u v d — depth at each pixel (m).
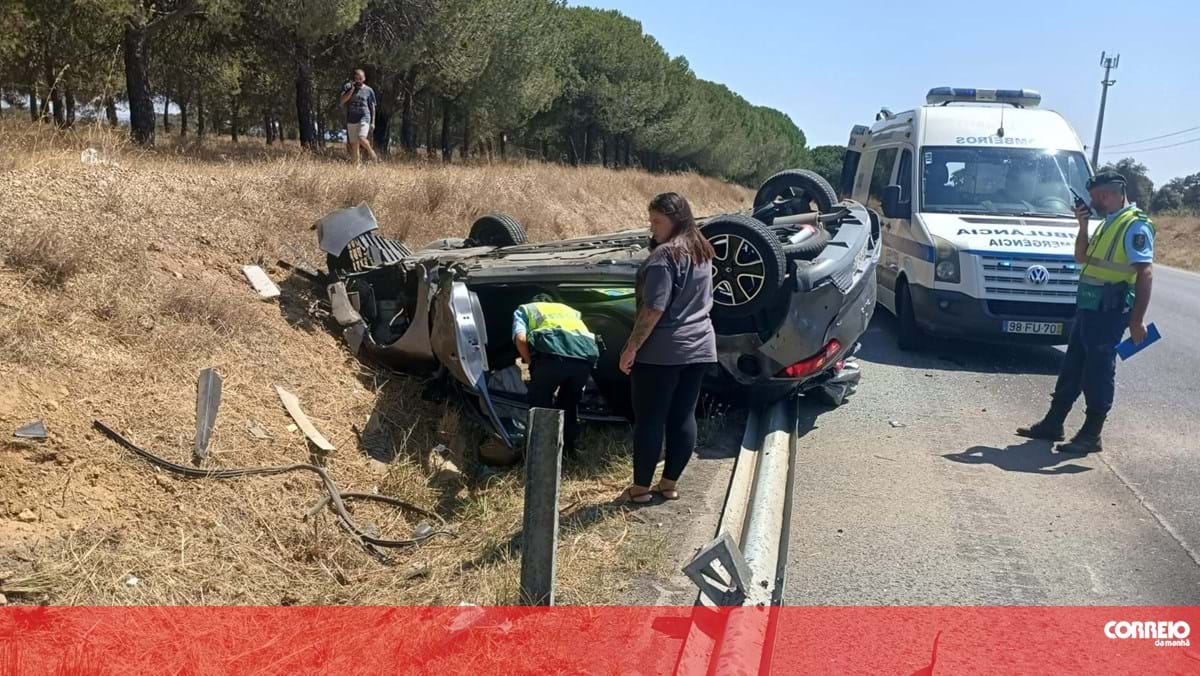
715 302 6.11
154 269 5.86
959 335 9.01
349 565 4.25
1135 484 5.59
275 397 5.23
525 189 15.23
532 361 5.44
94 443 4.11
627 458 5.80
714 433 6.51
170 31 18.20
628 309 6.24
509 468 5.53
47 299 4.89
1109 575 4.31
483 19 22.89
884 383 8.21
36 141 8.12
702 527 4.82
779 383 6.44
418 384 6.16
